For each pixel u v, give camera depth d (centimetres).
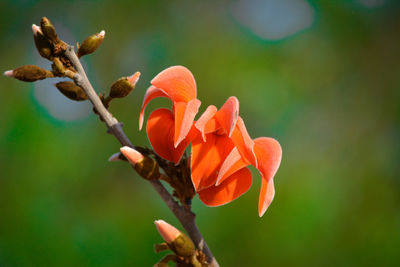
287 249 160
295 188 176
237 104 73
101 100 76
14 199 156
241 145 73
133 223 163
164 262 74
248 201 162
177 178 75
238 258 157
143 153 76
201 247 75
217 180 72
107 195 168
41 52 74
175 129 73
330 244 167
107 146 173
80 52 75
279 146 73
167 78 74
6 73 74
